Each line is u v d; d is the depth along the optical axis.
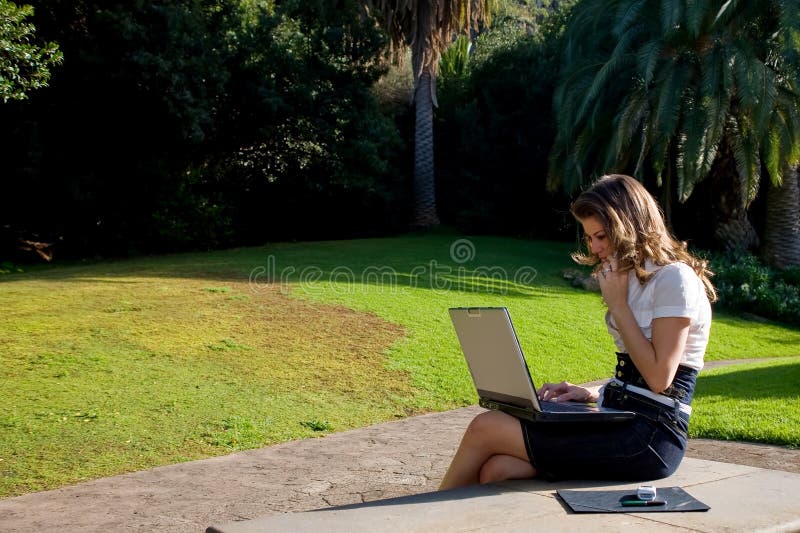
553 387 3.18
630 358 2.78
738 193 20.25
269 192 24.89
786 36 15.66
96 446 6.36
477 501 2.45
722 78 16.12
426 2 24.45
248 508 4.82
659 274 2.66
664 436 2.67
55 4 17.83
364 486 5.28
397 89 27.83
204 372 8.66
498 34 31.72
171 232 20.47
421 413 8.14
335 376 9.02
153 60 18.05
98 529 4.47
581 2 19.73
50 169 19.27
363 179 23.84
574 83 18.56
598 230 2.79
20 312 10.46
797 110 16.61
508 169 27.98
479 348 2.95
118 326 10.02
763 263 20.45
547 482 2.71
